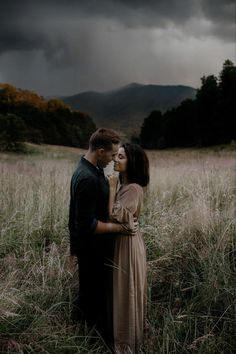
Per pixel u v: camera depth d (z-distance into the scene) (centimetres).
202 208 520
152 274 415
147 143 9862
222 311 358
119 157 309
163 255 447
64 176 732
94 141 300
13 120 3494
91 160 302
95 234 312
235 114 5778
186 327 344
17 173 758
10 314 307
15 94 8631
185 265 427
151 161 1326
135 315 310
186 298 389
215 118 6053
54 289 376
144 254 322
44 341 304
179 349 322
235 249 421
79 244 309
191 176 803
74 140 8412
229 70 6112
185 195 702
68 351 304
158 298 392
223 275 379
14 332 313
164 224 515
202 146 6278
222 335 333
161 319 359
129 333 306
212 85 6306
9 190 650
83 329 335
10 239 486
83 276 323
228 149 3253
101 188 300
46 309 352
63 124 8438
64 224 545
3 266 437
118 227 298
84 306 332
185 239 471
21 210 557
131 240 307
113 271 308
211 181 734
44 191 625
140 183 315
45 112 8450
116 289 307
